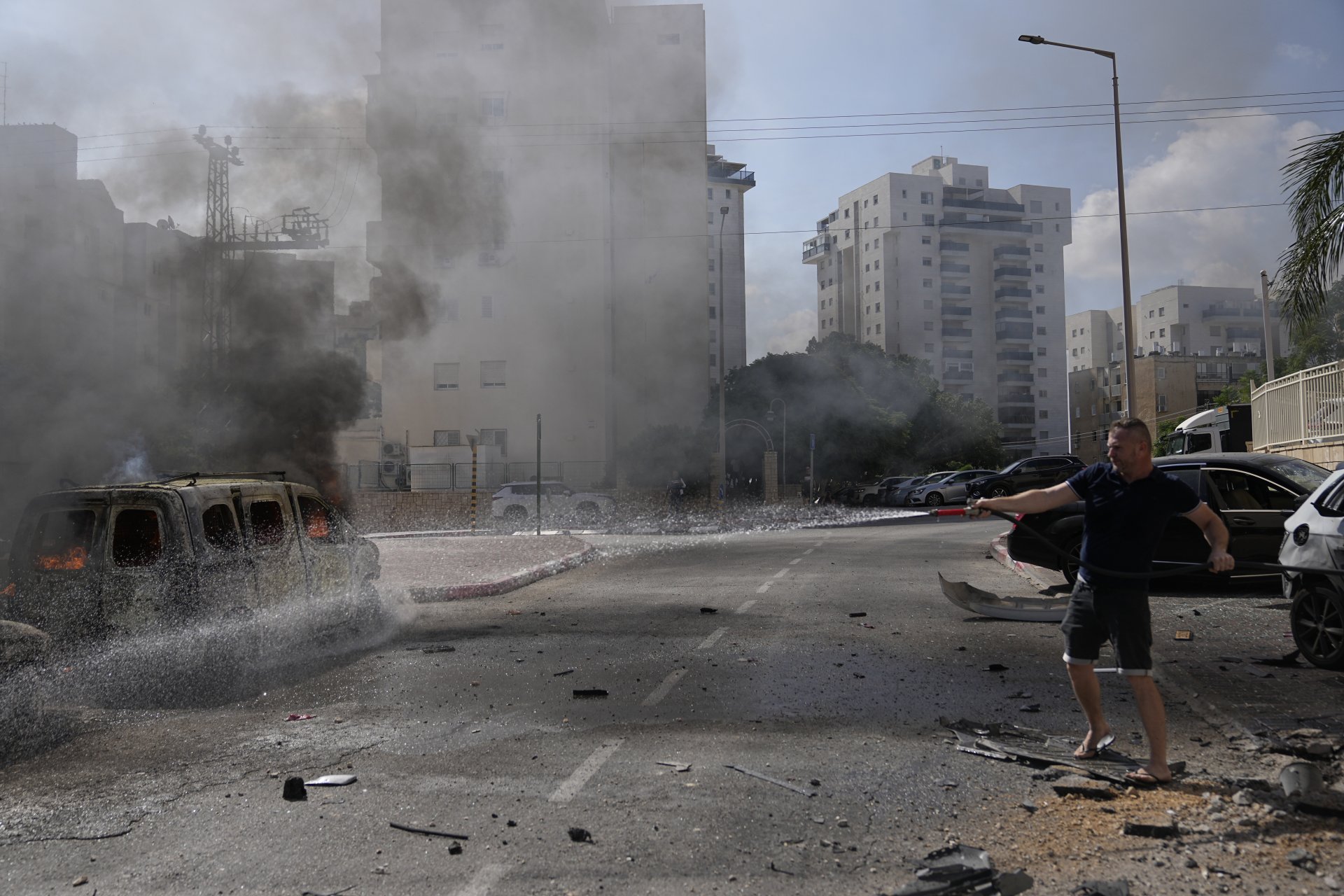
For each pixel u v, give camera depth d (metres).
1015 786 4.33
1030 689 6.29
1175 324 104.19
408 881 3.42
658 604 11.06
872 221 92.69
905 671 6.95
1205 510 4.31
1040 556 10.98
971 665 7.10
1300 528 7.05
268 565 7.66
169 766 4.93
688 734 5.35
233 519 7.50
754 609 10.43
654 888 3.32
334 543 9.05
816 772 4.59
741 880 3.37
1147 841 3.63
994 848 3.62
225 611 6.97
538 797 4.31
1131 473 4.38
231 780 4.66
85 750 5.27
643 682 6.80
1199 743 4.99
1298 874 3.31
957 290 91.12
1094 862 3.46
